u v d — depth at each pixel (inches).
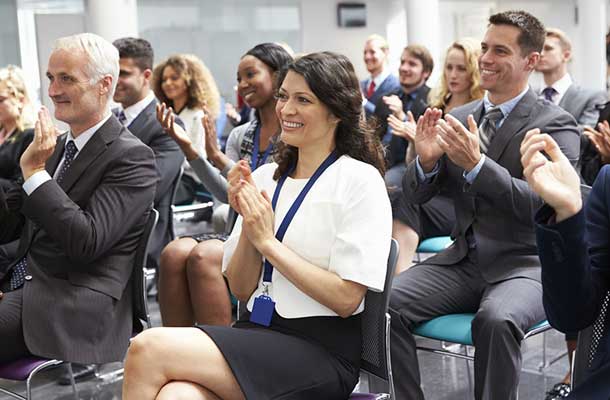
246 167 80.6
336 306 78.5
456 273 108.6
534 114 109.0
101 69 105.2
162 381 74.6
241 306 91.4
